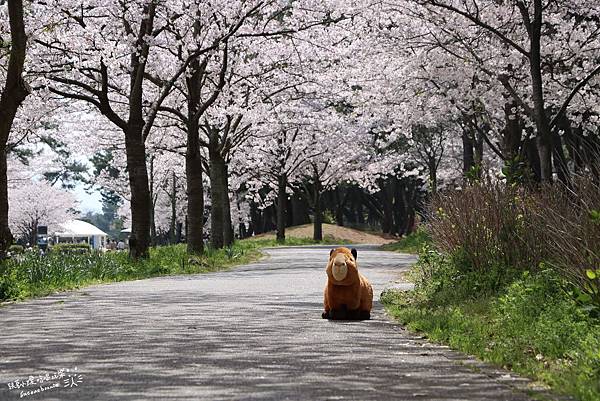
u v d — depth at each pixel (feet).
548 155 58.80
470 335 28.78
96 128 126.21
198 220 96.68
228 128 114.62
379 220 272.10
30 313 39.32
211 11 82.12
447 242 46.55
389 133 164.25
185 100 106.11
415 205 231.50
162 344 28.43
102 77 78.84
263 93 106.52
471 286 39.81
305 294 49.44
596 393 19.13
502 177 45.73
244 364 24.22
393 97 94.53
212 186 115.34
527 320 29.81
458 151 186.60
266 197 219.00
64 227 252.62
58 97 91.71
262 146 162.40
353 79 99.25
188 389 20.35
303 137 174.40
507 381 21.66
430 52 84.33
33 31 75.56
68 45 78.84
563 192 35.96
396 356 25.91
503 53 79.66
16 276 52.06
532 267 39.01
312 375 22.40
